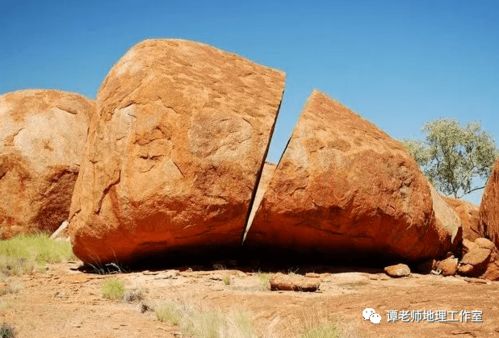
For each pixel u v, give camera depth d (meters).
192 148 9.29
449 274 10.59
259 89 10.55
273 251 10.24
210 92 9.87
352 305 6.46
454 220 11.92
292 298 7.22
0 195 14.69
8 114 15.45
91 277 9.34
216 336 5.57
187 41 11.27
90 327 5.94
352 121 10.73
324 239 9.94
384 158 10.21
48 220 14.87
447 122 27.88
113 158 9.59
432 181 28.23
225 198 9.27
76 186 10.46
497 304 6.16
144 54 10.48
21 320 6.13
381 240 10.18
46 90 16.23
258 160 9.49
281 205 9.43
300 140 9.68
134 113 9.69
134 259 9.95
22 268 9.93
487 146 27.45
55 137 15.38
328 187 9.53
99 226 9.55
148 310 6.93
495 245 11.86
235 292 7.84
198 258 10.11
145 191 9.22
